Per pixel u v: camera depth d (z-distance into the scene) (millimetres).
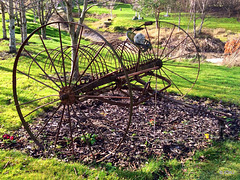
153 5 31453
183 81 10117
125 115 6020
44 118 5570
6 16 26453
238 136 5227
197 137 5066
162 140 4844
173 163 4074
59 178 3496
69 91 3969
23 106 6008
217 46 25344
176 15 40219
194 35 28656
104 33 34438
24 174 3479
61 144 4508
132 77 5617
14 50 11805
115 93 7520
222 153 4484
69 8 7656
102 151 4355
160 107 6656
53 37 22641
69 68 10609
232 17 41500
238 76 11812
